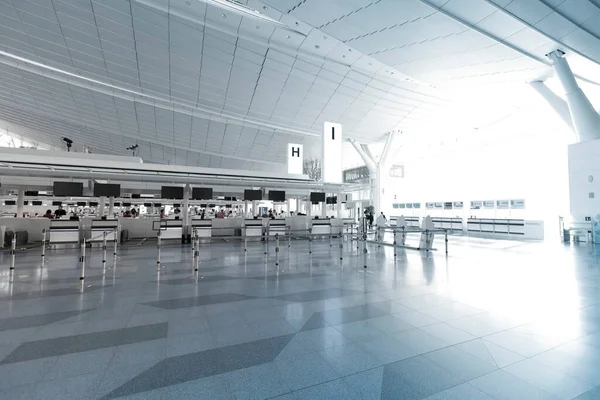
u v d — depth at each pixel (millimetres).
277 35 13211
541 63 12359
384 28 9992
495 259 9312
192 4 11547
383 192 26203
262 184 16125
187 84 18047
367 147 27359
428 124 22828
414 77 14180
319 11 9469
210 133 26875
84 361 3066
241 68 15992
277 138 26734
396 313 4453
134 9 12438
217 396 2484
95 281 6488
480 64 12453
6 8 13523
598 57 11531
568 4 8336
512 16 8844
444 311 4539
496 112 19875
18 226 14164
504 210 20703
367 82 16703
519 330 3807
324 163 13914
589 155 12188
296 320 4199
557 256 9820
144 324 4066
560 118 14109
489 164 23156
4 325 4023
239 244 13664
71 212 26766
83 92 21906
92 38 14711
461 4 8430
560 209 19297
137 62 16219
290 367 2941
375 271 7512
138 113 24203
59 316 4363
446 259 9367
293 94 18391
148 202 25469
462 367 2928
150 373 2840
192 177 14609
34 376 2785
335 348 3344
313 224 17000
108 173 13336
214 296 5375
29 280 6562
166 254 10516
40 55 16812
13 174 12250
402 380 2709
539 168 20062
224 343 3484
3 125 36969
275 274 7195
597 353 3189
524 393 2500
